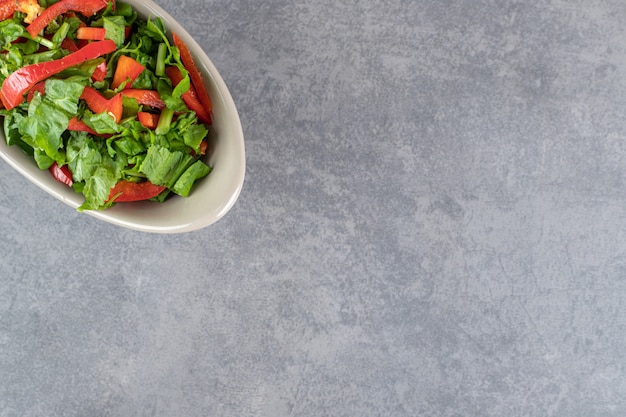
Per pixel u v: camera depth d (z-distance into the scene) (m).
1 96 1.15
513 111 1.51
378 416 1.54
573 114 1.51
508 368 1.54
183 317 1.53
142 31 1.22
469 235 1.53
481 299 1.53
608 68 1.51
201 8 1.47
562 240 1.53
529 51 1.50
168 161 1.21
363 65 1.49
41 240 1.50
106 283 1.52
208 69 1.21
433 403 1.54
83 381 1.54
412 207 1.52
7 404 1.54
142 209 1.26
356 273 1.53
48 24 1.15
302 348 1.54
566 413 1.54
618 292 1.53
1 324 1.52
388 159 1.51
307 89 1.49
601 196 1.53
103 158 1.20
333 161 1.50
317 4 1.47
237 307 1.53
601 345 1.54
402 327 1.53
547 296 1.53
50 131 1.14
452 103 1.50
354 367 1.54
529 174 1.52
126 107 1.18
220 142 1.25
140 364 1.53
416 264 1.53
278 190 1.51
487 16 1.49
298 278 1.53
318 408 1.54
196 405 1.54
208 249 1.52
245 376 1.54
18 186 1.49
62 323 1.53
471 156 1.51
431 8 1.49
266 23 1.47
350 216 1.52
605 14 1.50
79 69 1.14
